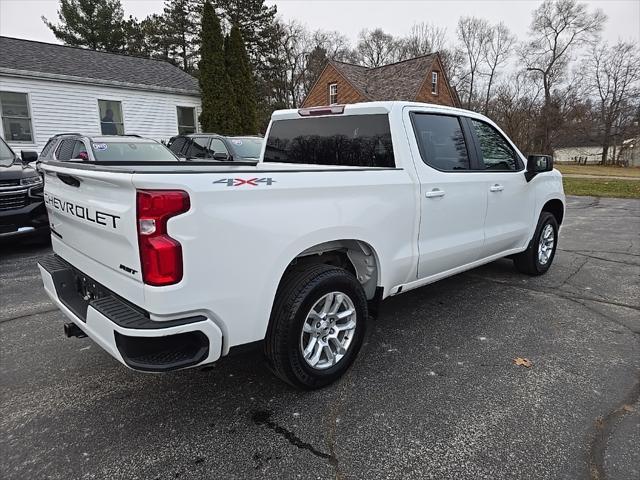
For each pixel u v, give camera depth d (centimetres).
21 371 299
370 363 309
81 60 1702
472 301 430
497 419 244
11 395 270
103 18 3388
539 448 221
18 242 686
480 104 4841
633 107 4200
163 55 3928
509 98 3606
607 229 827
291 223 238
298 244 244
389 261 307
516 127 3459
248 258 221
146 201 189
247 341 233
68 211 258
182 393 273
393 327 370
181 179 194
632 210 1102
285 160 405
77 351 329
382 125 327
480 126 401
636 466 208
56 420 246
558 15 4225
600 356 318
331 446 224
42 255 620
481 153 395
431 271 353
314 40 5159
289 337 249
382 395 269
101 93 1611
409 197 313
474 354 321
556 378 288
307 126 384
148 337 198
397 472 206
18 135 1462
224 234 209
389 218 299
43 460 214
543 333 357
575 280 498
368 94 2995
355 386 279
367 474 205
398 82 2975
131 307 215
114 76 1666
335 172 264
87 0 3334
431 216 336
